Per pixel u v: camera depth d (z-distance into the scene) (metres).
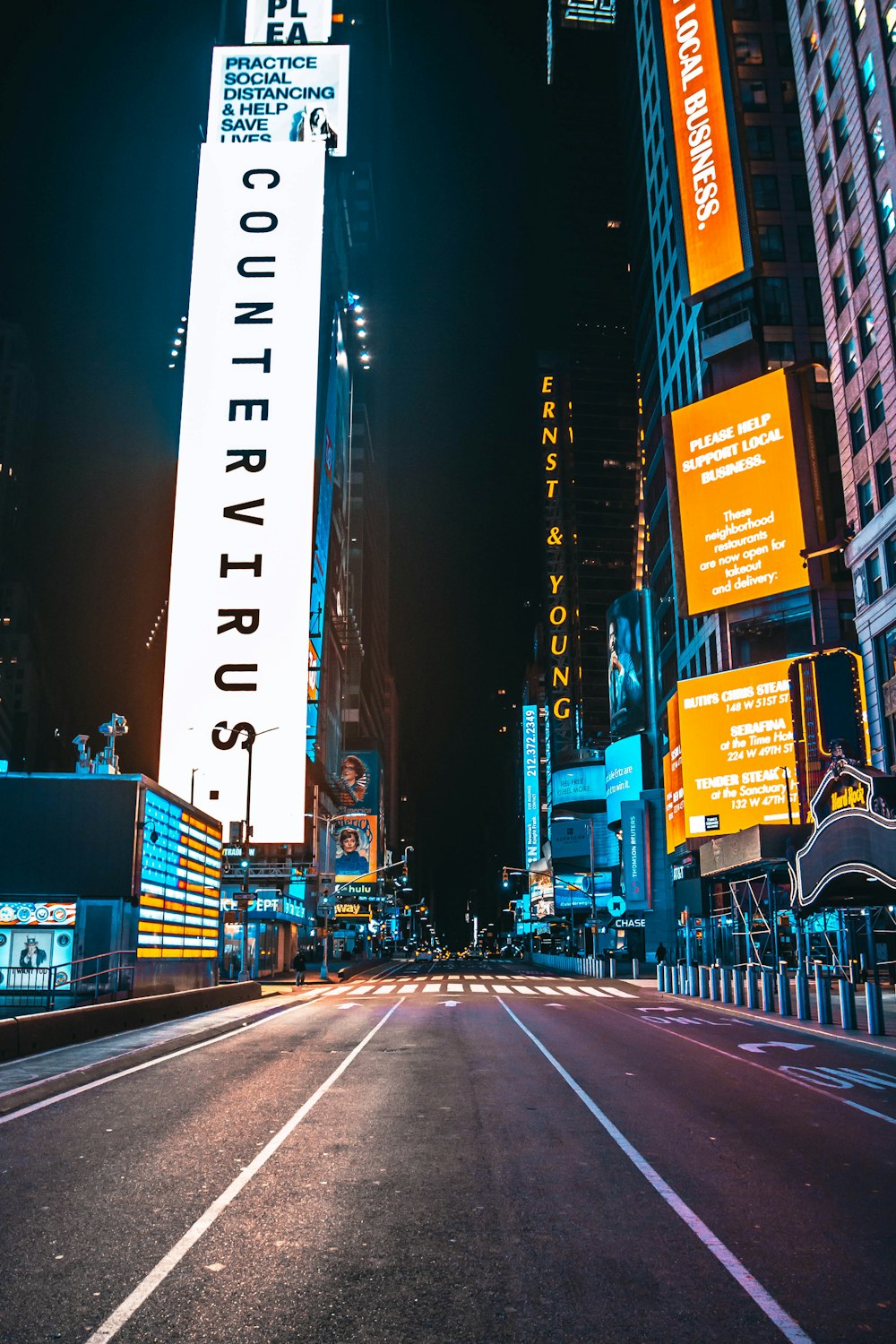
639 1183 8.48
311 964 81.31
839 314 50.53
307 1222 7.28
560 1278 6.17
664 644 93.88
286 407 82.62
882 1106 12.61
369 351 161.88
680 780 74.06
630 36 107.56
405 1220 7.35
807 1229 7.20
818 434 65.19
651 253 95.00
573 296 173.38
